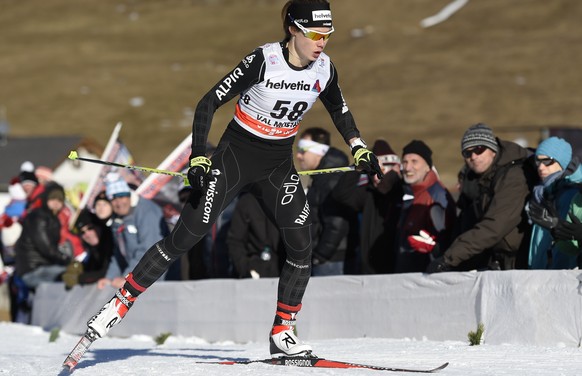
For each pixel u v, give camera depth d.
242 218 30.88
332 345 22.94
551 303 20.19
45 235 39.50
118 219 32.94
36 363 20.03
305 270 18.16
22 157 103.62
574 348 19.50
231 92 16.72
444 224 26.75
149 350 24.17
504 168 24.11
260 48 16.86
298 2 16.56
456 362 17.77
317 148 29.31
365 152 18.00
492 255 24.81
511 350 19.56
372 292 24.61
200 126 16.62
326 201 29.02
